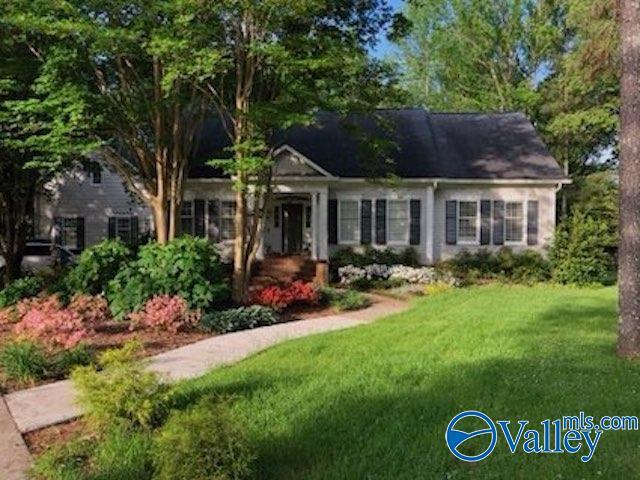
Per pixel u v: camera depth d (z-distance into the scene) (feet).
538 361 23.61
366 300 52.49
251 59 44.52
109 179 86.02
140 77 49.93
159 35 38.70
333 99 46.83
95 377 17.66
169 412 17.31
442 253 74.28
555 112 100.17
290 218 77.51
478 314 37.50
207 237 72.18
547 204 73.92
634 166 25.09
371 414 17.78
